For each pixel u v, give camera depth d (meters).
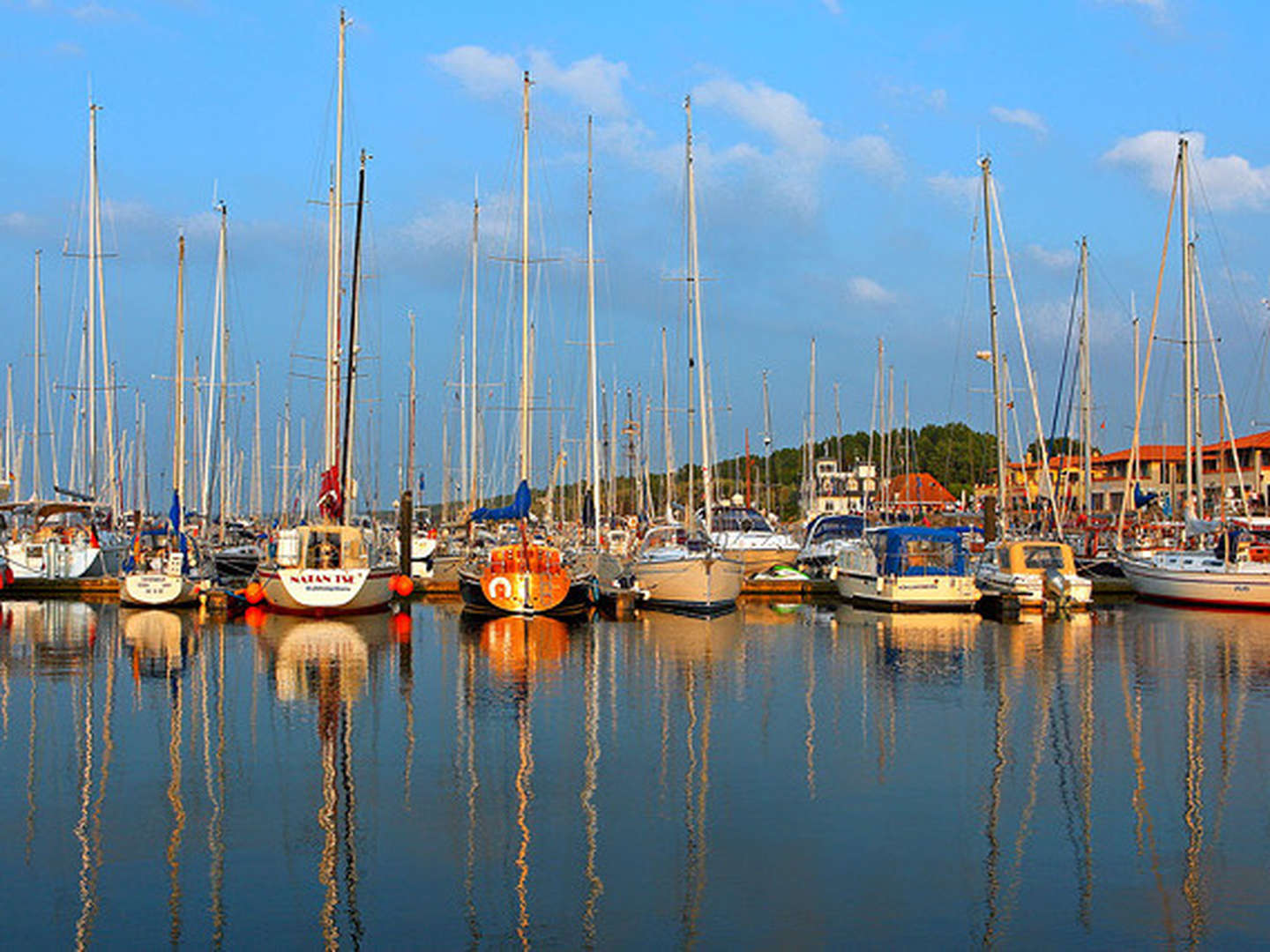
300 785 17.25
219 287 54.88
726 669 27.72
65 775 17.81
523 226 42.34
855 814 15.82
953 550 42.50
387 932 11.96
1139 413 54.56
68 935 11.86
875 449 113.19
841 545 53.34
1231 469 90.62
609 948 11.56
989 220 50.34
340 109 44.12
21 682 25.75
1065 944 11.63
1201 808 16.02
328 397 43.81
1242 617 39.94
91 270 52.69
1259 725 21.17
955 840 14.71
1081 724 21.30
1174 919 12.24
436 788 17.08
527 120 42.47
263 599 41.50
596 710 22.70
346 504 43.03
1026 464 63.97
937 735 20.42
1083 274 62.53
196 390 59.59
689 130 43.09
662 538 49.75
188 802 16.38
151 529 55.91
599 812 15.92
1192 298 50.06
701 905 12.63
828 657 29.80
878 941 11.70
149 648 31.42
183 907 12.61
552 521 66.75
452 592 47.38
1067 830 15.09
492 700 23.67
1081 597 40.44
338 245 43.94
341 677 26.47
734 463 109.81
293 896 12.90
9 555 47.31
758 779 17.55
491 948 11.57
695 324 43.44
